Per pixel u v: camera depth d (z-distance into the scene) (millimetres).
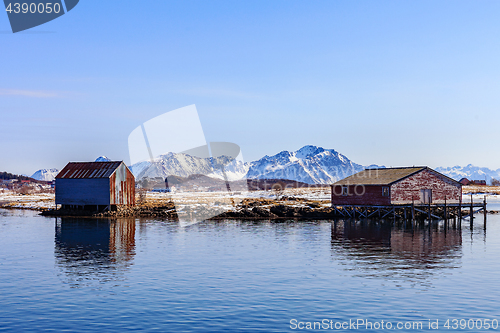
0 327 20203
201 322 20859
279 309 22844
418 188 72375
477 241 47188
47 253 38875
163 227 59656
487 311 22688
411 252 39812
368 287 27141
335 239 48156
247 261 35219
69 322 20859
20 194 187625
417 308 23078
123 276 29953
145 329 19938
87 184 80312
